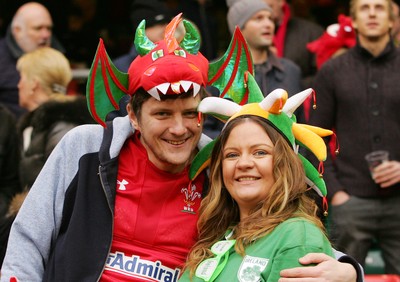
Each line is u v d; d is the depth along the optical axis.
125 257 6.91
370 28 10.66
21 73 10.23
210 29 13.62
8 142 10.24
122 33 15.20
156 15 11.88
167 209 7.03
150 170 7.04
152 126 6.82
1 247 8.37
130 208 6.96
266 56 11.14
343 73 10.79
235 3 11.33
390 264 10.72
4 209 9.98
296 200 6.64
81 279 6.82
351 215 10.66
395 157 10.66
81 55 14.96
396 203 10.62
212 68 7.20
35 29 12.47
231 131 6.71
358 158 10.70
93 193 7.00
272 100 6.64
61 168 7.10
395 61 10.74
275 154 6.62
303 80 11.80
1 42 12.51
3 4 14.96
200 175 7.18
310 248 6.27
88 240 6.89
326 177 10.80
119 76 6.98
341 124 10.81
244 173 6.63
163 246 6.96
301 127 6.82
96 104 7.01
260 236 6.49
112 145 7.05
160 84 6.68
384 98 10.65
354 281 6.32
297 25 12.77
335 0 14.69
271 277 6.27
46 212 7.04
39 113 9.10
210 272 6.60
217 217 6.93
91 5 15.20
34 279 6.99
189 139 6.90
